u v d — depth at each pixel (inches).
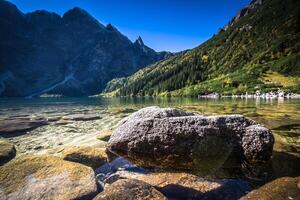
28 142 581.9
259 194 225.3
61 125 828.6
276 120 799.7
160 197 228.2
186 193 274.7
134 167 350.3
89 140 552.1
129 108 1643.7
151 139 343.9
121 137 365.1
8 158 403.9
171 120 354.3
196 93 5457.7
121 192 229.5
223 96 4547.2
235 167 330.0
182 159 329.7
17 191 258.7
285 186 230.1
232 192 276.5
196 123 345.1
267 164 328.2
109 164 362.6
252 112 1083.9
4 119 992.9
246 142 333.4
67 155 370.6
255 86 4697.3
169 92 6747.1
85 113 1289.4
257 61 6456.7
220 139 336.8
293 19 7618.1
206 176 315.6
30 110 1622.8
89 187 263.4
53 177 275.7
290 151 411.8
